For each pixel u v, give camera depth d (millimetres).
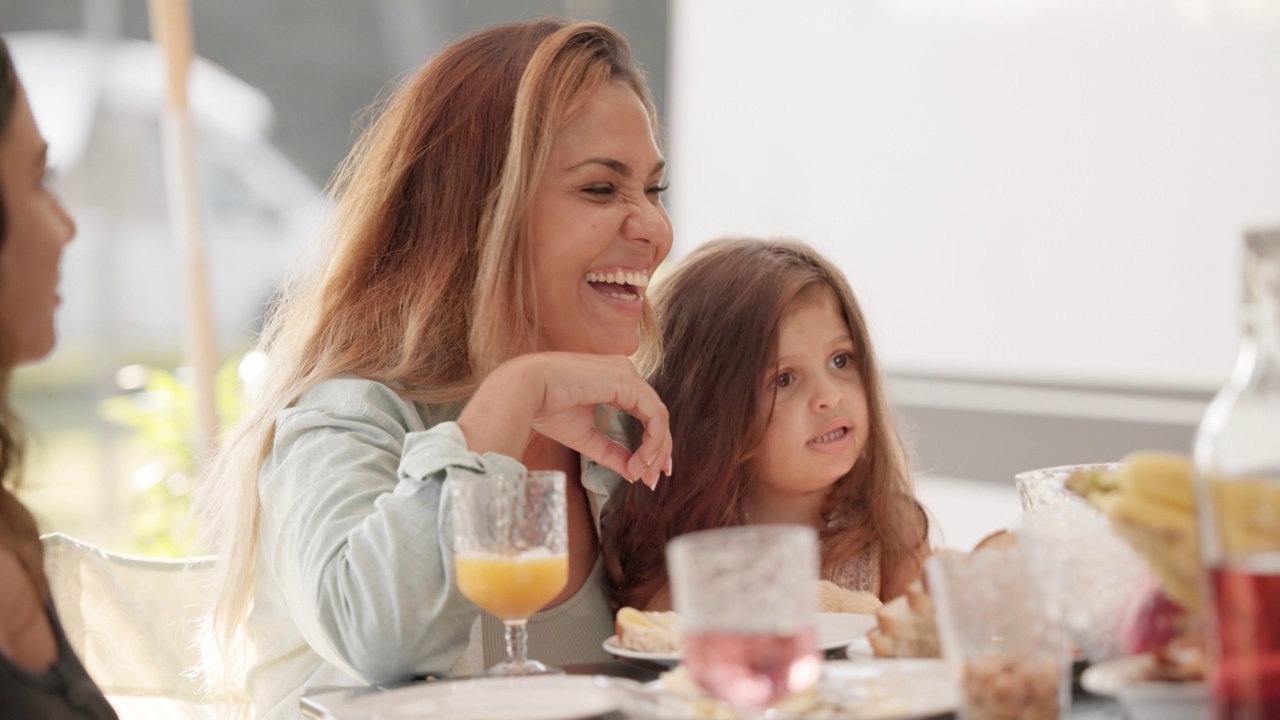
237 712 1841
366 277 1780
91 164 5945
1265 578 800
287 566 1502
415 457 1382
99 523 5164
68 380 6492
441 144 1763
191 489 3516
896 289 4371
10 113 1188
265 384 1786
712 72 4688
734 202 4680
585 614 1776
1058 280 3939
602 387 1542
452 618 1327
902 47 4250
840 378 2016
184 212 3311
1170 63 3604
